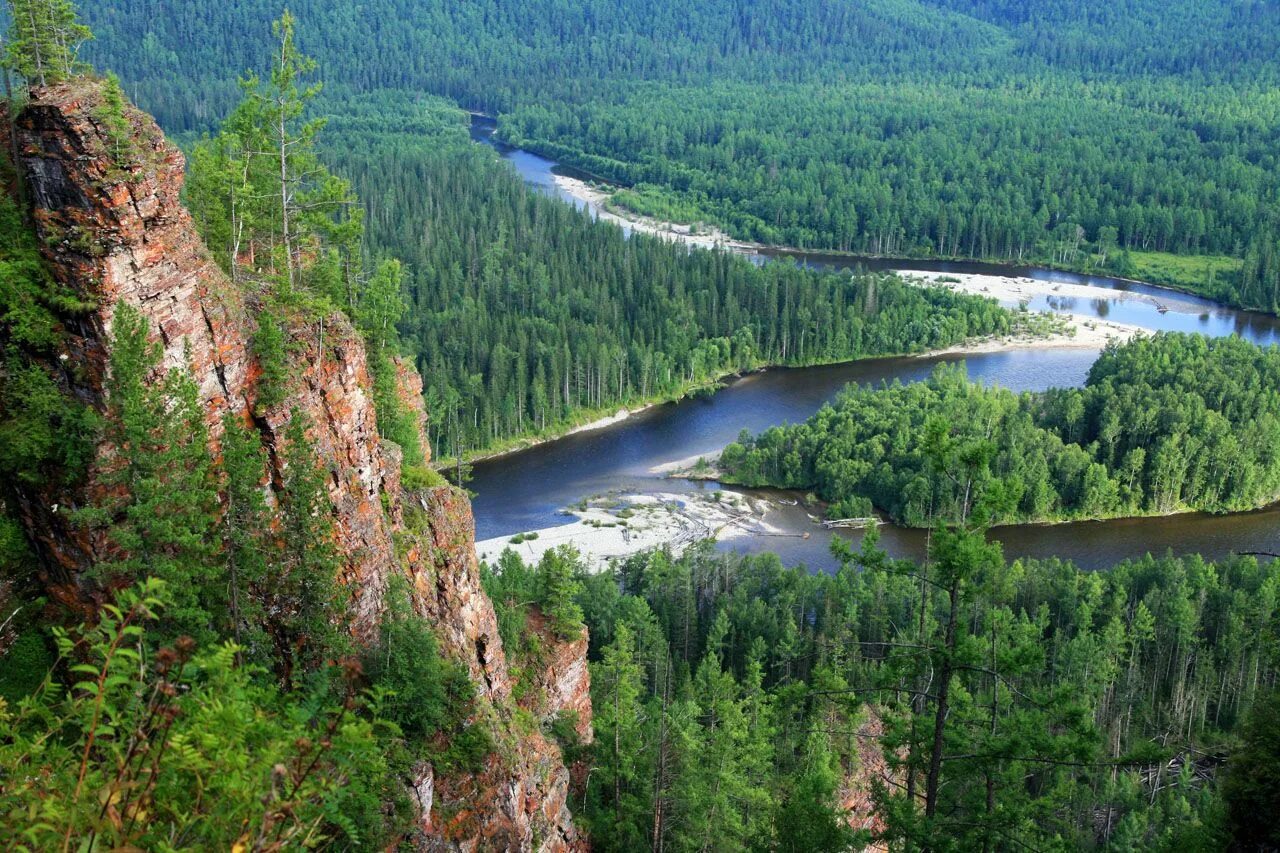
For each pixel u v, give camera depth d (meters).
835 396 192.75
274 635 44.16
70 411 39.88
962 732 45.56
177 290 42.59
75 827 21.31
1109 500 160.38
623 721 73.19
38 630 40.50
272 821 21.41
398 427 65.50
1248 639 110.69
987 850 44.00
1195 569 122.38
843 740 91.69
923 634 48.47
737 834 70.38
